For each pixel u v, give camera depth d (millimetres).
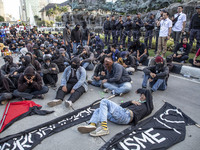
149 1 12859
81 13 19453
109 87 4293
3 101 3691
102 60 4562
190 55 7184
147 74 4367
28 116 3232
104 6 18453
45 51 7008
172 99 3967
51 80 4812
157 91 4453
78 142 2523
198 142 2520
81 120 3041
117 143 2410
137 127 2760
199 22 6281
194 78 5367
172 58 6238
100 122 2873
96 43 8820
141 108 2959
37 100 3953
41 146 2441
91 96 4152
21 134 2609
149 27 8297
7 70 5285
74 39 8266
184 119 3090
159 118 3084
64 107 3594
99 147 2418
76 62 3982
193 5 9211
